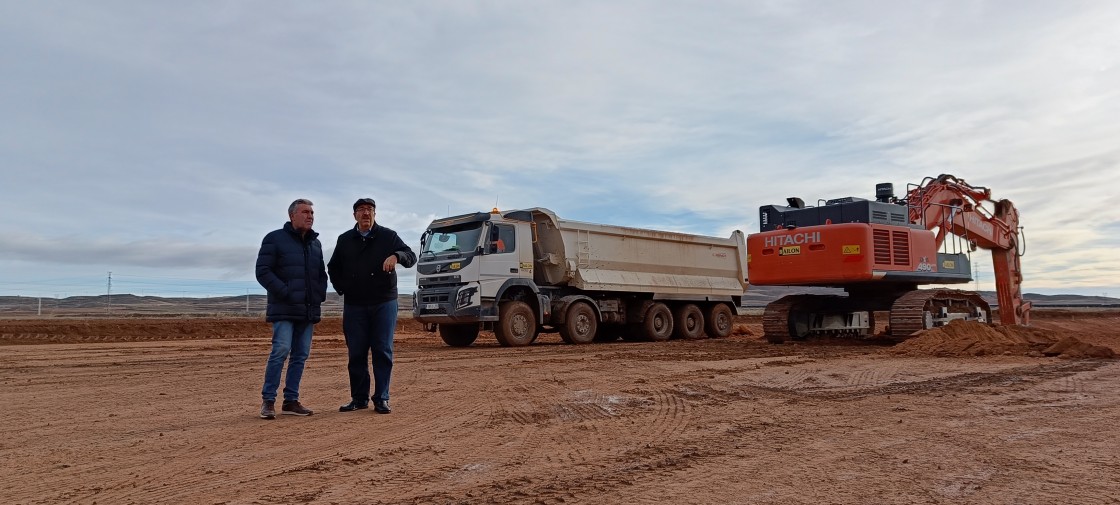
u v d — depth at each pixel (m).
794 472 4.38
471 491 4.06
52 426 6.34
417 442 5.50
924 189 17.70
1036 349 12.70
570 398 7.87
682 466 4.58
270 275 6.64
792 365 11.41
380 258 6.96
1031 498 3.78
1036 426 5.84
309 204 6.76
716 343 18.25
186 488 4.21
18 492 4.18
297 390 6.96
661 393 8.20
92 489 4.22
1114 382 8.73
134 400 8.08
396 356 14.35
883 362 11.69
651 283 20.16
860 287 17.58
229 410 7.24
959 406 6.92
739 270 22.64
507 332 17.12
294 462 4.86
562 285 18.88
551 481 4.25
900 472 4.35
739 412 6.76
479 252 16.77
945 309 16.39
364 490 4.12
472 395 8.20
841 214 16.39
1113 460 4.62
